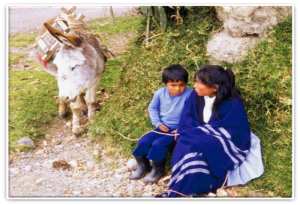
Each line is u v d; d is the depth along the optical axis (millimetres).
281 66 3979
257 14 4207
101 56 4582
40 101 5168
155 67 4578
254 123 3744
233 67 4188
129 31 8016
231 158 3268
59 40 3877
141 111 4312
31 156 4160
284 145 3539
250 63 4121
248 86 3943
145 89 4480
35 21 9031
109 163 3973
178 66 3521
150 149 3490
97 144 4316
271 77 3916
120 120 4324
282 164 3412
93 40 4465
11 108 4918
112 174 3801
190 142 3217
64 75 3875
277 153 3496
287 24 4223
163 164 3576
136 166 3820
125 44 7223
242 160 3336
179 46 4555
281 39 4168
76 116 4508
